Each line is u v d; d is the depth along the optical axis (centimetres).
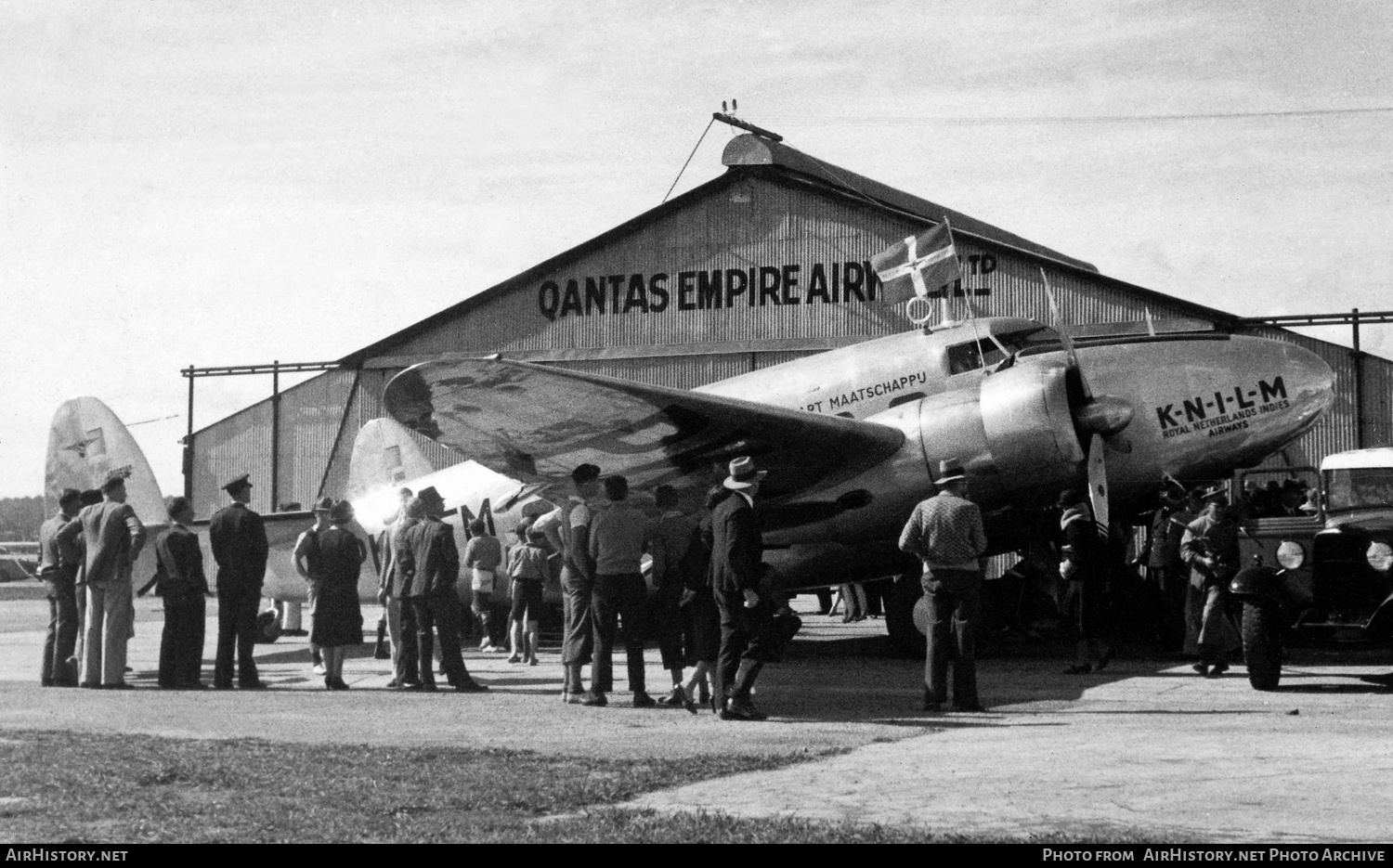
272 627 2070
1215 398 1526
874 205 2978
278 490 3519
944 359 1551
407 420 1227
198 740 859
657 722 971
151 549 1623
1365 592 1095
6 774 713
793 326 3042
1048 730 896
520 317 3269
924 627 1444
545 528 1315
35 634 2128
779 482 1462
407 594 1231
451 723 970
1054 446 1352
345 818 607
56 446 1683
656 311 3150
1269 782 691
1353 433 2520
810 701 1100
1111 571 1386
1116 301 2723
